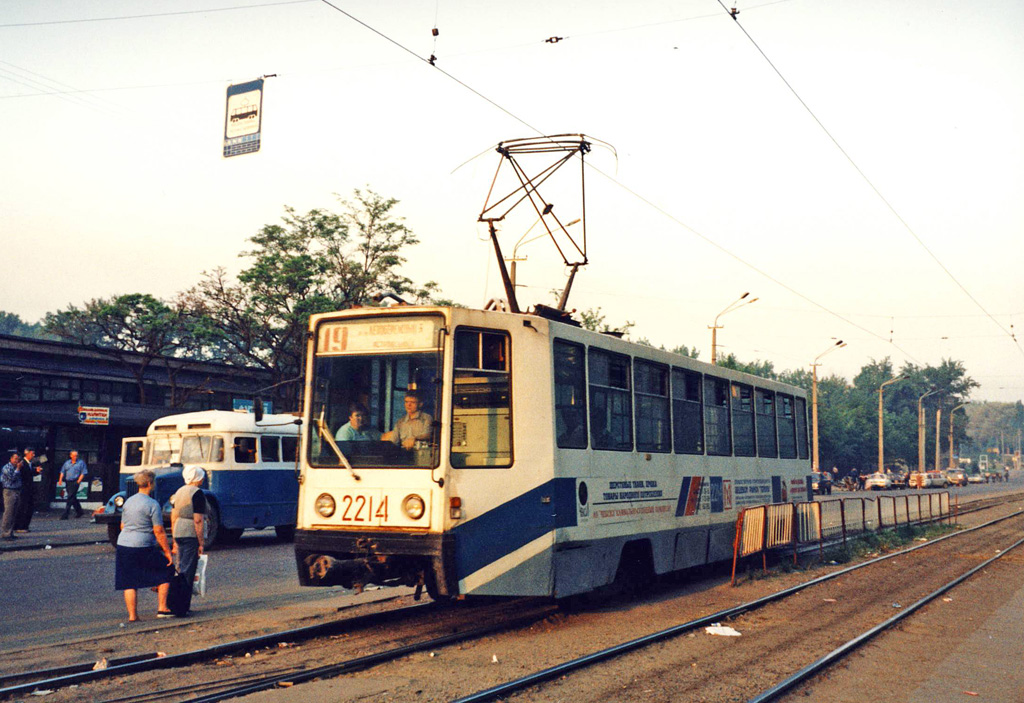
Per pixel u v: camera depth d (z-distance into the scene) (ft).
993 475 355.56
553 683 24.64
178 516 36.17
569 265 41.55
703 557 45.32
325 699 22.61
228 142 47.21
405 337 31.12
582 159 42.24
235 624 33.58
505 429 31.30
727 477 48.85
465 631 31.89
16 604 39.01
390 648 29.07
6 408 97.66
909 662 28.66
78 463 93.25
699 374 46.78
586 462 34.76
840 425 288.51
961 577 49.88
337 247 127.54
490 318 31.55
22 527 74.64
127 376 132.46
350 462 30.99
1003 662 28.76
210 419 65.82
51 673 25.40
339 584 30.94
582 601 37.88
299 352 129.08
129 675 25.40
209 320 125.39
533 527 31.32
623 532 37.17
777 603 40.34
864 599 42.06
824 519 62.39
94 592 42.88
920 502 91.71
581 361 35.32
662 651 29.17
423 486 29.81
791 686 24.89
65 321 140.56
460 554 29.60
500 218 41.98
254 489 67.05
